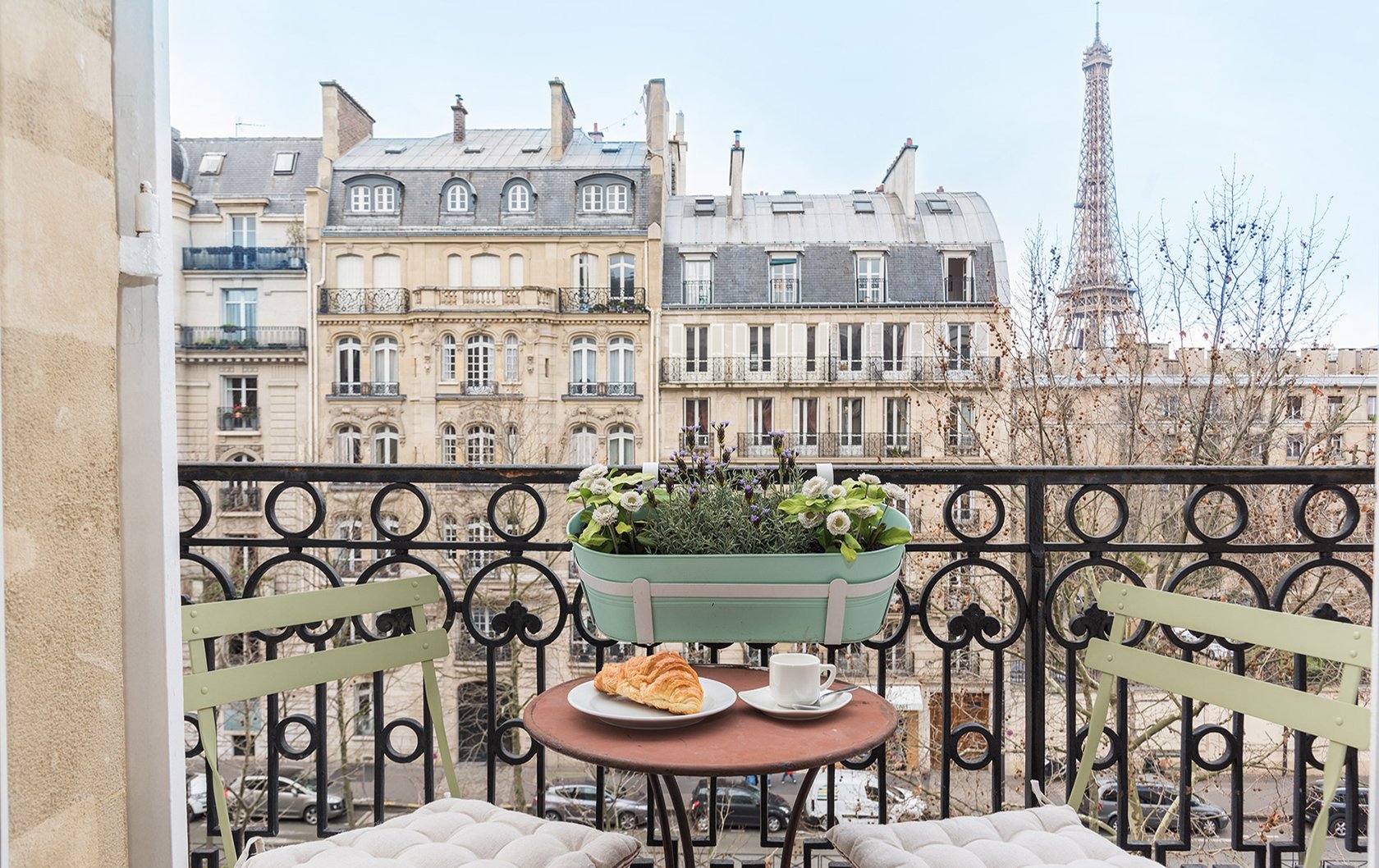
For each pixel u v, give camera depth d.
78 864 0.85
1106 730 1.96
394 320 24.34
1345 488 1.90
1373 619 0.89
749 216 25.33
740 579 1.50
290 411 24.42
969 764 1.98
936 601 9.34
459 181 25.31
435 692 1.71
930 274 23.70
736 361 23.89
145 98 0.94
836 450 23.14
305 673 1.53
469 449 24.02
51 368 0.81
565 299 24.41
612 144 27.20
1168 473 1.93
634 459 23.83
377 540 1.92
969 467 1.93
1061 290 9.54
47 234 0.80
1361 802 2.21
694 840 2.03
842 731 1.35
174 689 0.97
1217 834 7.74
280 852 1.35
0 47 0.74
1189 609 1.50
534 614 1.96
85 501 0.87
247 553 14.87
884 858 1.31
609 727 1.37
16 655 0.76
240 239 24.73
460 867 1.29
